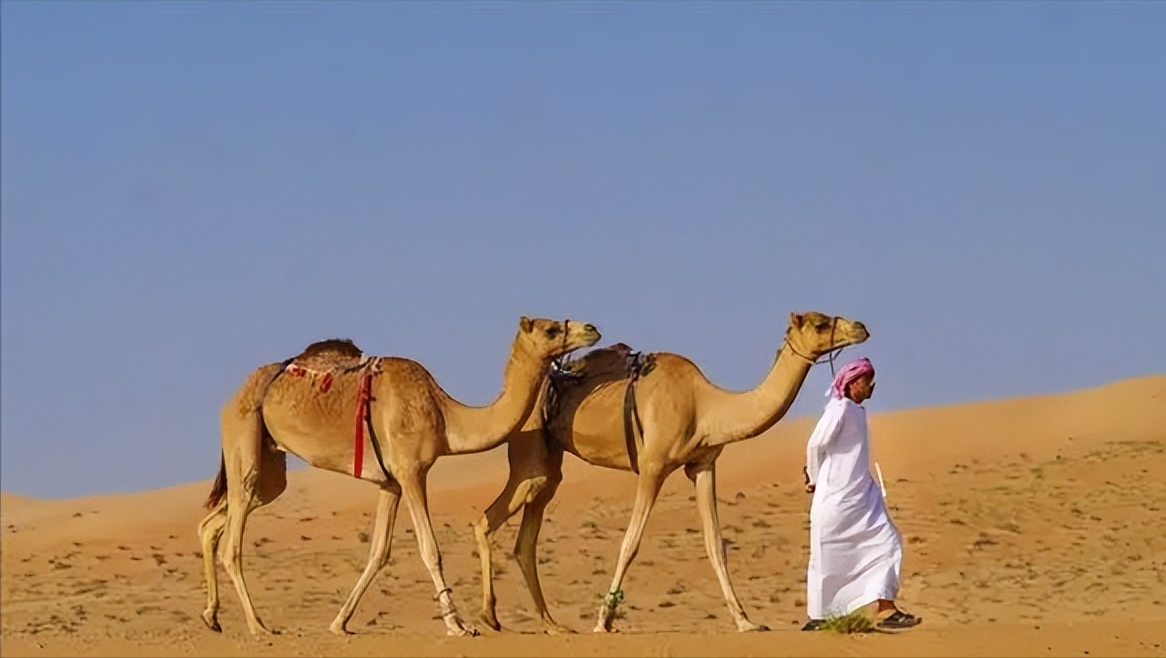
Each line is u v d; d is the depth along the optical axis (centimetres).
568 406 1642
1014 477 3862
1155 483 3650
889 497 3738
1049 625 1590
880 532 1556
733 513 3728
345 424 1619
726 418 1593
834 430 1536
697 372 1620
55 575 3600
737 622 1598
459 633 1560
